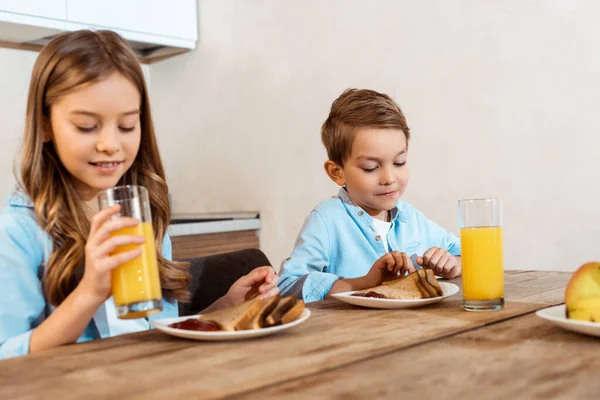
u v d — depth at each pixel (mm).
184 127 3494
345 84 2785
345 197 1707
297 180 2986
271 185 3098
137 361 742
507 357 703
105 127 1068
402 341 798
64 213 1132
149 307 850
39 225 1118
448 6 2445
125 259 831
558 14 2172
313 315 1019
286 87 3006
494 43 2332
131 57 1155
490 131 2361
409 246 1722
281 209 3064
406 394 586
